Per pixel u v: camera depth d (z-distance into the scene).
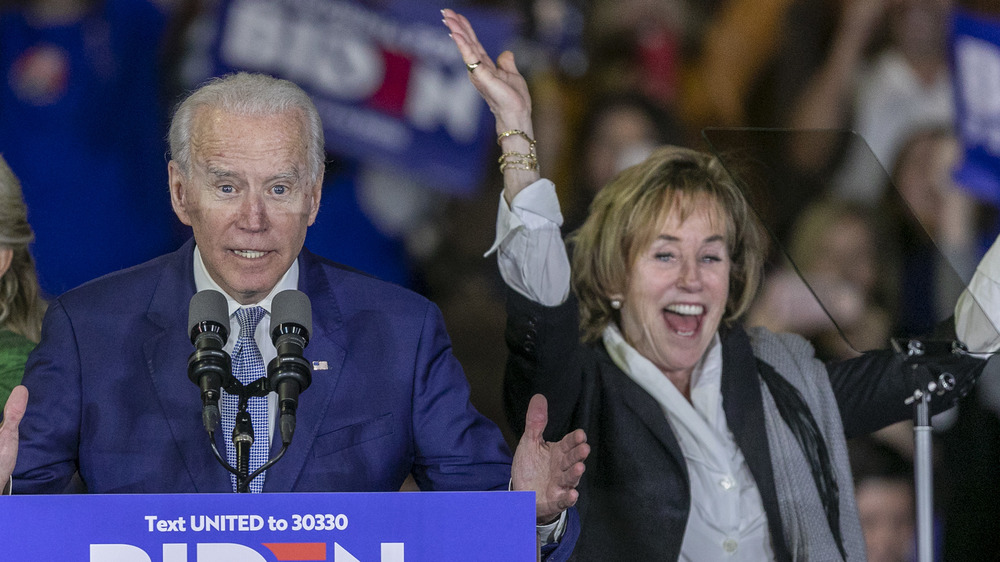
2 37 8.64
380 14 8.85
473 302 8.62
